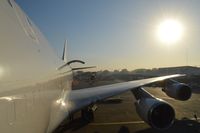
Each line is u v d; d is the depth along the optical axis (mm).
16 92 3230
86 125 12828
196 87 37969
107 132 11461
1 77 2877
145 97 9648
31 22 6320
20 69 3516
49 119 5629
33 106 3992
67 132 11516
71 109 8797
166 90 13969
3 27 3572
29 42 4668
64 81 10773
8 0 4777
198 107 18125
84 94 10898
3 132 2832
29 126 3754
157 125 8617
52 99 6176
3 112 2850
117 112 16641
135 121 13625
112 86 12445
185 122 13195
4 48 3242
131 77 79375
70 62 17625
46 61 5953
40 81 4609
